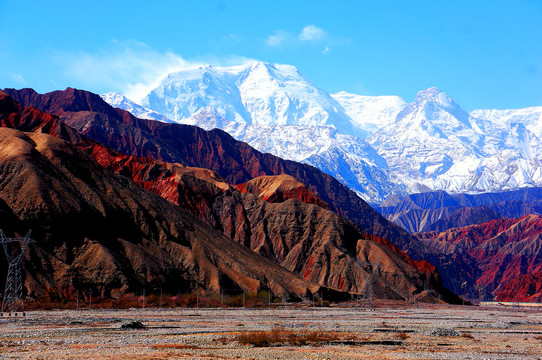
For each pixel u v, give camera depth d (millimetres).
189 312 153000
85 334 96125
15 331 99250
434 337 101938
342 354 76375
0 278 161375
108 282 174500
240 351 76938
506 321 154250
